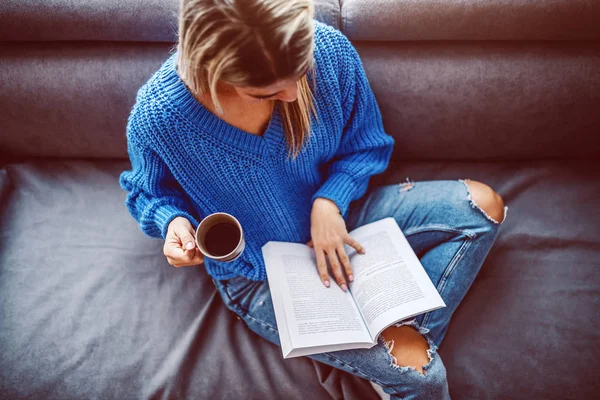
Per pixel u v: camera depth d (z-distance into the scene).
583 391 0.87
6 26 0.96
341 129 0.89
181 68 0.63
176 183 0.89
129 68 1.02
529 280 1.01
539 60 0.99
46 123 1.11
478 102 1.02
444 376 0.85
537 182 1.13
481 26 0.93
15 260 1.08
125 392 0.91
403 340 0.87
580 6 0.90
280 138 0.79
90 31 0.97
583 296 0.97
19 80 1.04
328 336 0.80
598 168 1.13
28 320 1.00
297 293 0.86
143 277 1.06
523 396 0.88
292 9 0.50
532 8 0.90
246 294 0.96
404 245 0.92
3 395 0.91
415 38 0.98
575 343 0.92
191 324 1.00
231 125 0.74
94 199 1.17
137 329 0.99
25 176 1.20
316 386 0.92
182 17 0.53
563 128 1.06
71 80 1.03
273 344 0.98
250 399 0.91
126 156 1.20
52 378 0.93
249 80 0.53
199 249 0.70
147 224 0.83
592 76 0.99
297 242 0.98
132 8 0.93
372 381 0.88
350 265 0.91
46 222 1.14
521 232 1.07
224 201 0.87
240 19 0.49
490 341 0.94
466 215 0.94
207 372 0.93
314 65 0.76
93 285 1.04
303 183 0.95
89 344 0.96
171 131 0.74
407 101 1.03
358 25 0.94
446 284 0.93
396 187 1.05
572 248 1.03
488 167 1.17
